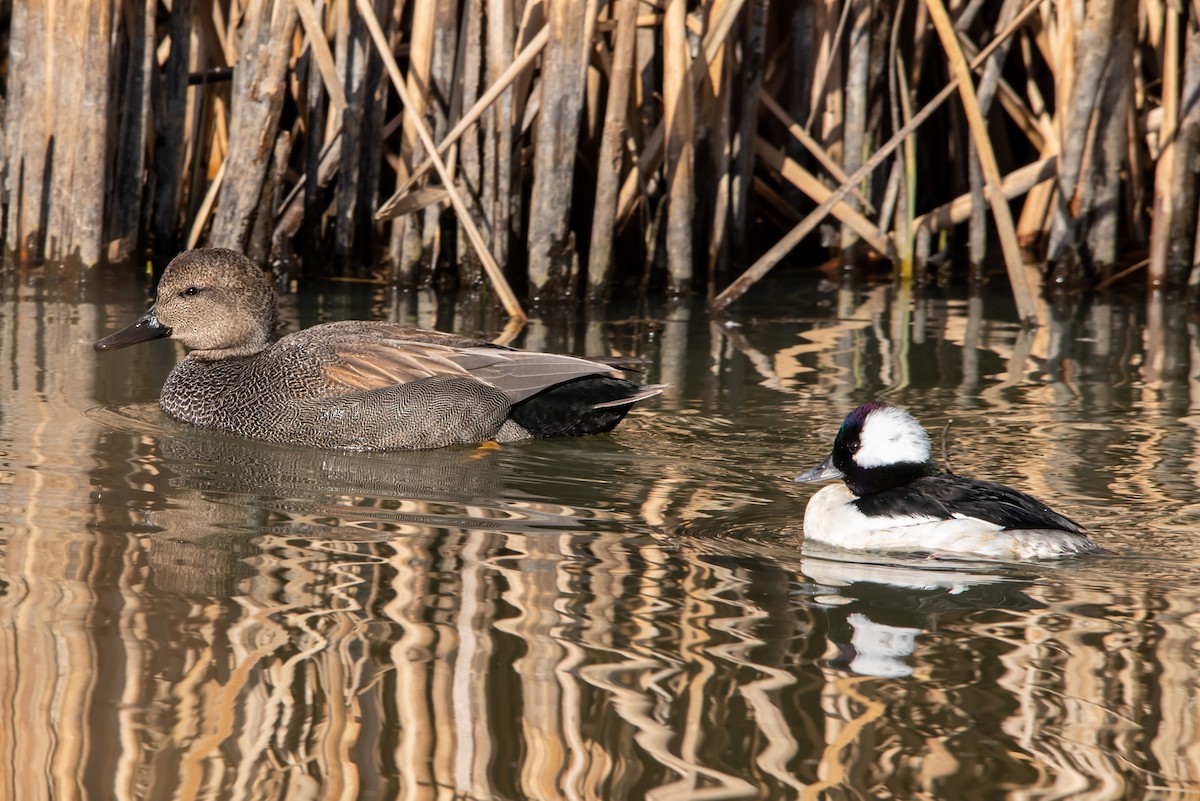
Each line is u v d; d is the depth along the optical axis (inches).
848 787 237.6
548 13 639.8
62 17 656.4
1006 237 631.8
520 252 717.9
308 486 409.7
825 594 323.3
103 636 287.0
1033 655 289.1
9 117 682.2
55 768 237.0
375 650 284.2
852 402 505.4
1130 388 521.0
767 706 264.8
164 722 253.3
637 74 711.1
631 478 422.6
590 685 271.4
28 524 355.6
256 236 705.6
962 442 450.6
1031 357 572.4
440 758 243.4
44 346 563.8
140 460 428.8
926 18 738.2
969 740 253.4
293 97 745.6
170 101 722.2
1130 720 261.0
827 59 738.8
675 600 317.1
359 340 480.7
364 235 727.7
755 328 628.7
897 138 632.4
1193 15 672.4
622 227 713.6
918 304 686.5
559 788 234.1
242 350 498.6
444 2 666.2
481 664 278.8
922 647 292.7
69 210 674.2
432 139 680.4
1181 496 396.8
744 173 738.8
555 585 324.8
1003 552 349.1
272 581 322.0
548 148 656.4
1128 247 766.5
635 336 608.7
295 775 237.6
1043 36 727.7
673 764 243.8
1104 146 707.4
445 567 335.9
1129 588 328.2
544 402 464.8
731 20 656.4
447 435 459.8
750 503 399.2
